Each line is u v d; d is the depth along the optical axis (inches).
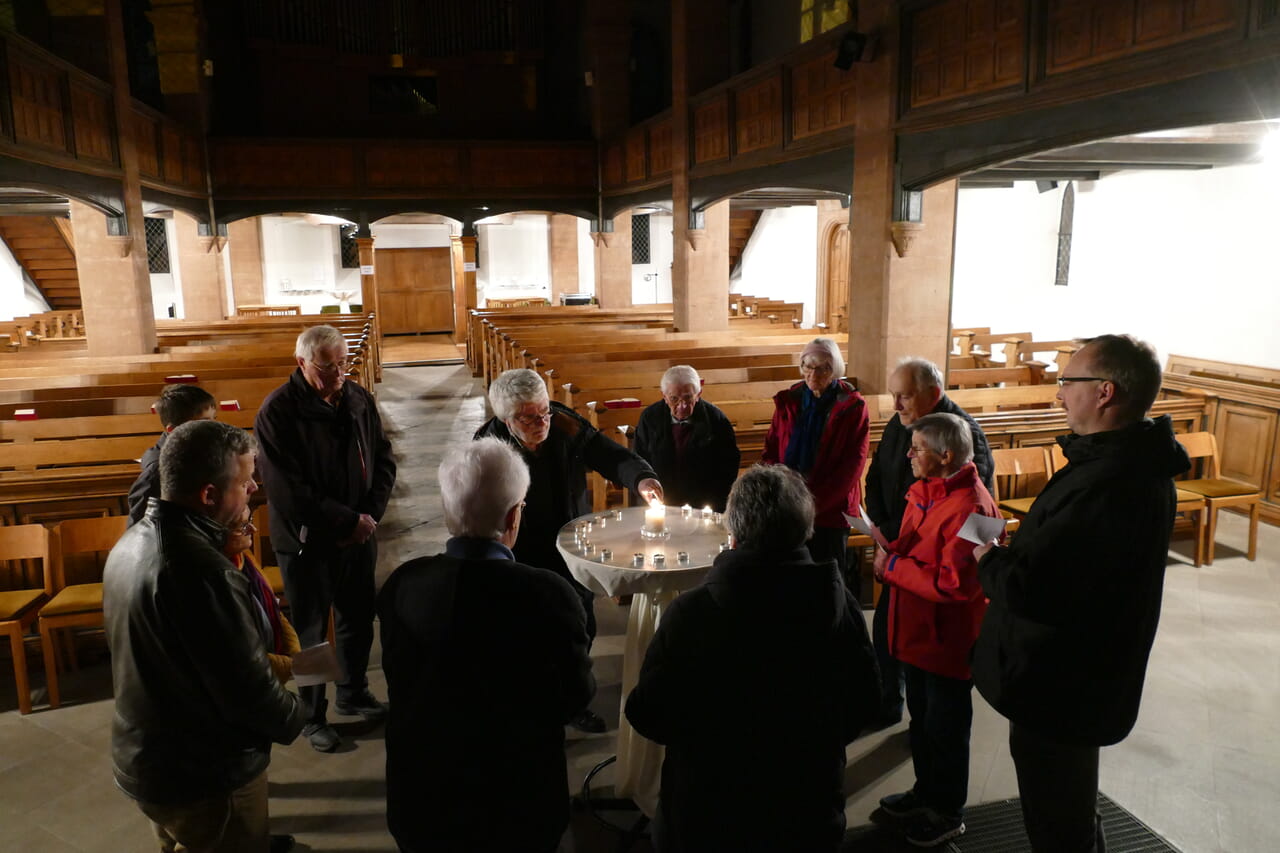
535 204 582.6
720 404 224.7
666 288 820.6
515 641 65.2
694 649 65.8
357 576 133.3
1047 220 395.5
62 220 638.5
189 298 600.4
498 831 67.9
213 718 73.5
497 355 416.2
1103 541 74.9
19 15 366.0
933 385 119.0
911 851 107.5
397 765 68.7
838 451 136.7
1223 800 118.1
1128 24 186.4
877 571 105.0
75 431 214.5
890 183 268.2
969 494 97.7
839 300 617.0
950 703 103.8
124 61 385.1
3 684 151.6
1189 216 321.1
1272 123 253.4
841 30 293.4
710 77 431.5
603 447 122.9
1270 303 291.3
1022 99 216.7
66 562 161.6
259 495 170.2
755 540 64.6
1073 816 83.6
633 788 110.0
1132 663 78.7
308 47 583.5
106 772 125.9
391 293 799.1
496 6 608.7
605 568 97.1
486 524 66.6
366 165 557.3
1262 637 167.5
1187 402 238.8
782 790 66.9
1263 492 241.8
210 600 69.9
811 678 65.3
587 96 595.5
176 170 474.3
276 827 113.0
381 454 137.4
